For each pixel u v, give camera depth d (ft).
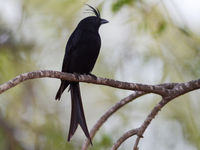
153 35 40.19
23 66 44.91
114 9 37.83
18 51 45.39
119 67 42.52
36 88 46.34
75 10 43.88
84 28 36.14
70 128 29.96
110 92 45.91
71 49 35.88
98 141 39.68
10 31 45.88
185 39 40.27
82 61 35.83
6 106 45.52
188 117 42.96
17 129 45.47
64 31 44.83
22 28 45.75
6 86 24.70
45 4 45.09
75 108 31.65
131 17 40.86
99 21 36.70
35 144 44.34
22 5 46.37
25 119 45.60
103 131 40.57
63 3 44.11
